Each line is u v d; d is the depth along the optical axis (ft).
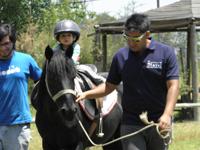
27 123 19.99
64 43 21.93
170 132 17.13
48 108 20.20
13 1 74.13
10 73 19.58
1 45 19.29
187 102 53.57
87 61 95.25
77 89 20.85
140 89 17.19
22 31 77.66
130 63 17.26
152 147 17.62
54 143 21.17
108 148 25.52
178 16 53.72
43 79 20.31
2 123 19.63
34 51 80.79
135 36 16.43
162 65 16.92
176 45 133.08
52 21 80.12
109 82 18.16
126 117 17.58
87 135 20.39
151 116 17.29
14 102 19.61
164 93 17.25
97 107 22.16
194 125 46.14
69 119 18.83
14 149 19.80
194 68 52.44
